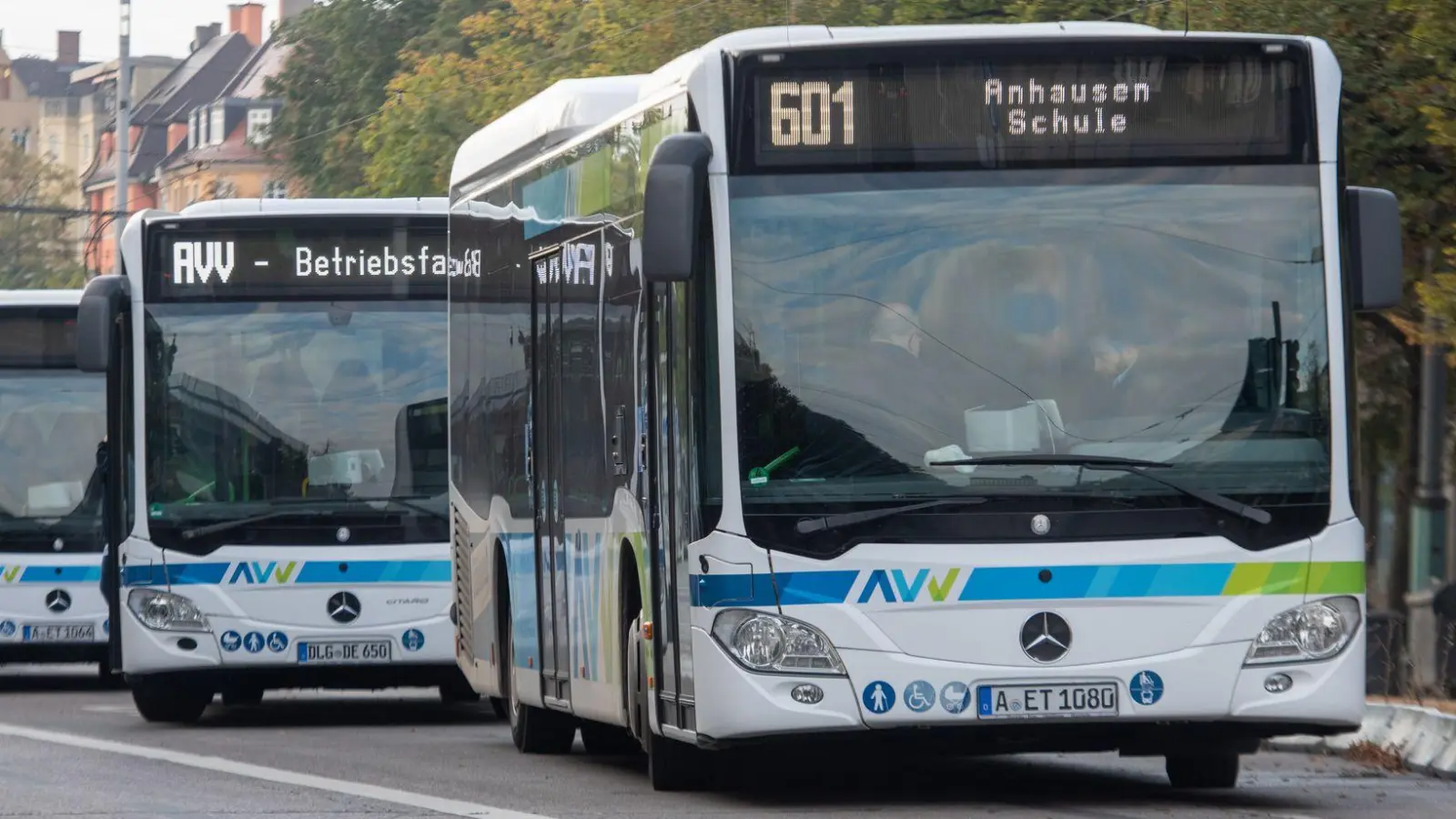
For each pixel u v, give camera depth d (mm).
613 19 104062
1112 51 28812
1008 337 28359
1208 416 28328
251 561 49000
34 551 66812
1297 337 28562
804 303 28391
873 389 28297
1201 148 28812
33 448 67188
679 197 27625
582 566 34906
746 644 28000
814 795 31453
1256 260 28672
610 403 33062
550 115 37844
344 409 49594
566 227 35844
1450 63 57406
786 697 27922
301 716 53156
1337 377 28547
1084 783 33438
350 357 49719
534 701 38594
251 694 53062
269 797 32281
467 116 124938
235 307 49500
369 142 130750
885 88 28672
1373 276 28797
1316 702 28156
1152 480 28172
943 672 27906
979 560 27969
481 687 42938
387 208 49875
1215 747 29594
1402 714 37500
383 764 38156
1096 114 28734
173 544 48938
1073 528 28094
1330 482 28422
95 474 67125
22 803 31812
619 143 32750
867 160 28625
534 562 38031
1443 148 59781
